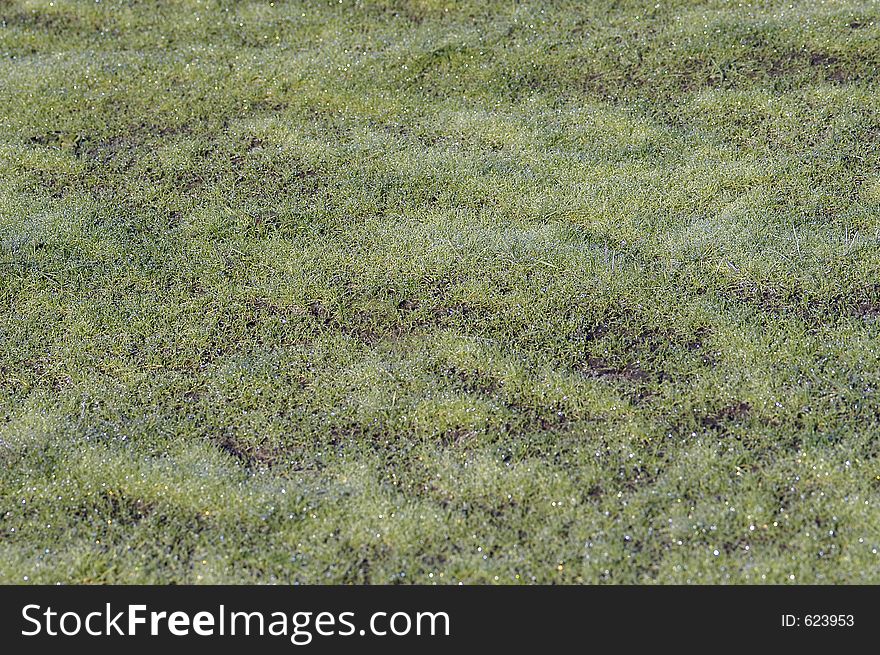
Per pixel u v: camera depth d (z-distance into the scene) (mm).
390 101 7262
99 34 8438
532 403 4617
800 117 6684
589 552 3906
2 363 4996
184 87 7531
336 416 4594
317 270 5598
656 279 5332
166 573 3932
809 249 5449
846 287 5172
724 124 6727
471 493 4168
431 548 3967
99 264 5734
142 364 4980
